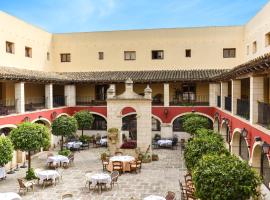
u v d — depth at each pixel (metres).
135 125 25.88
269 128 9.78
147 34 27.89
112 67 28.48
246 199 6.77
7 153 12.63
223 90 19.91
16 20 22.53
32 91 25.05
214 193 6.66
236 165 6.95
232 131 15.93
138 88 27.48
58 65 29.34
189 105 24.80
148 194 12.95
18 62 22.78
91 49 28.81
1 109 17.11
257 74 11.42
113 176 13.96
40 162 18.56
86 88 28.34
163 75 25.38
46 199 12.41
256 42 20.95
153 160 19.02
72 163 18.19
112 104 19.94
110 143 19.78
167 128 24.69
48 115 22.20
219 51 26.80
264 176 11.20
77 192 13.27
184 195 11.65
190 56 27.31
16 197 10.80
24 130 14.05
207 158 7.43
